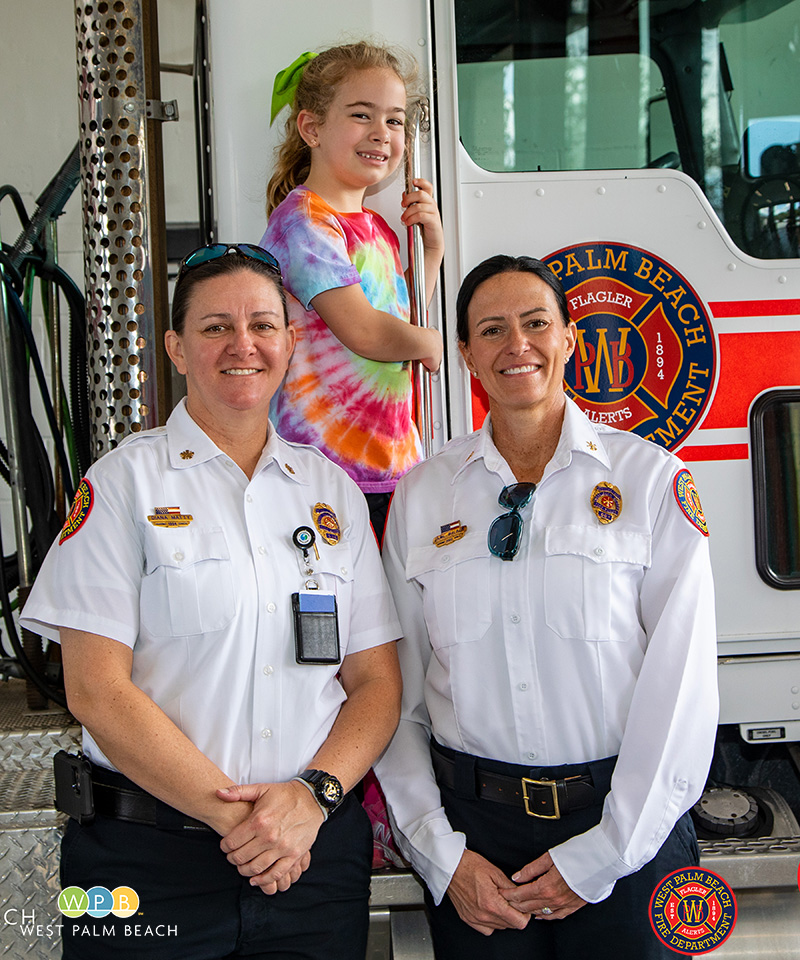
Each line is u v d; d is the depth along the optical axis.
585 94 2.04
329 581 1.42
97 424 1.86
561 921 1.41
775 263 2.07
